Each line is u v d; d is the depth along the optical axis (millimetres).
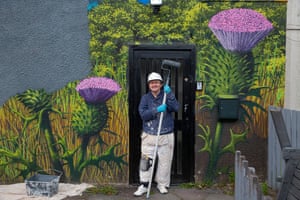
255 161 6414
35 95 6496
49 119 6508
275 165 6000
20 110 6516
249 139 6398
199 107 6391
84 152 6512
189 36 6312
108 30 6363
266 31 6262
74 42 6410
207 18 6289
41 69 6465
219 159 6445
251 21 6250
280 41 6285
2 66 6477
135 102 6434
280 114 4727
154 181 6438
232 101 6242
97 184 6520
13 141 6547
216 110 6383
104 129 6477
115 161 6504
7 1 6387
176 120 6457
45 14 6391
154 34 6336
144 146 6105
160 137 6051
